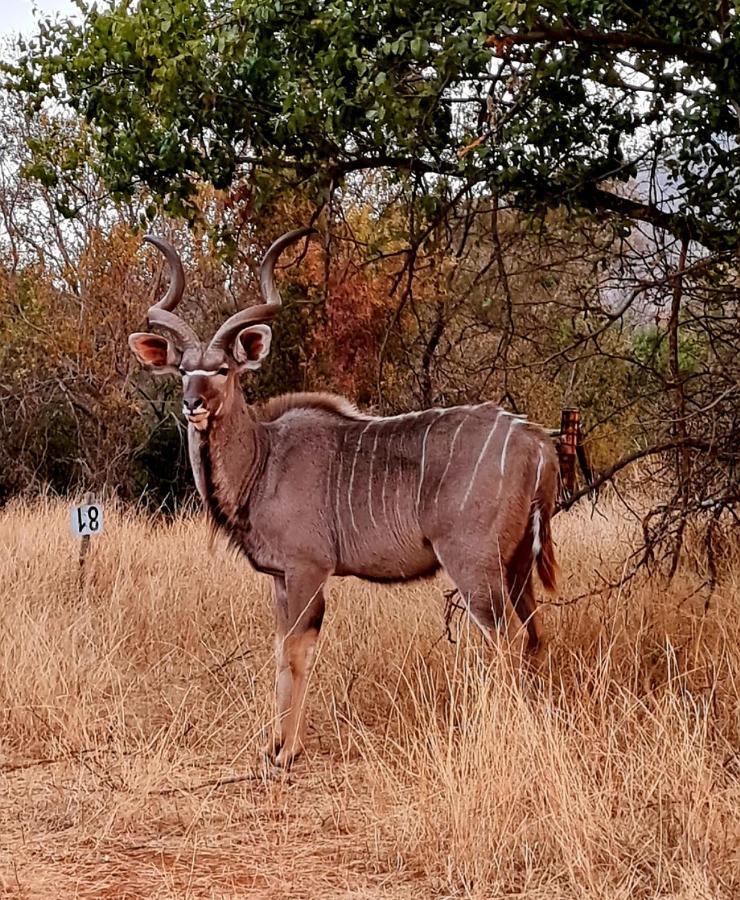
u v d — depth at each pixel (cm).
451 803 373
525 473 477
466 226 577
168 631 616
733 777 387
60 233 1205
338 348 921
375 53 487
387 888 350
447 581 630
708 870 332
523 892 338
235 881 357
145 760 450
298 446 500
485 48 461
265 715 495
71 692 511
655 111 529
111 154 573
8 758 471
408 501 486
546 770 372
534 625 487
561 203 581
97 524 707
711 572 502
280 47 509
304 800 430
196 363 485
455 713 455
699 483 514
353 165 570
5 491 1212
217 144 564
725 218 552
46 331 1190
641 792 375
